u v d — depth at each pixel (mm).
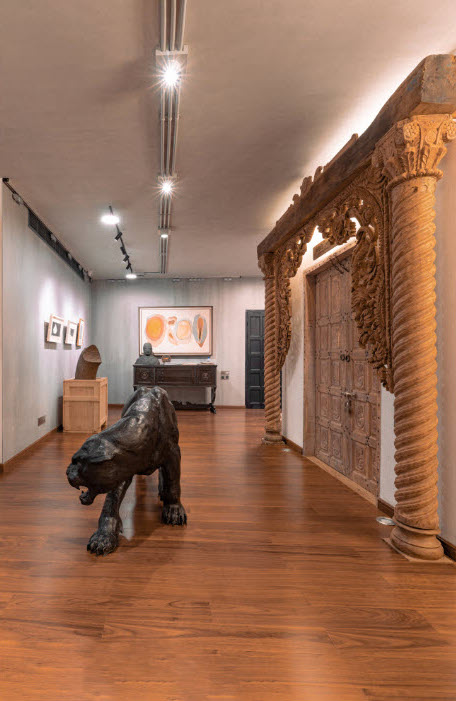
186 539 2320
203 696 1206
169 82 2359
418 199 2049
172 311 8633
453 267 2115
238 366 8625
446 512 2162
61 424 5941
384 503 2766
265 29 2049
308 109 2740
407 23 2023
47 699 1191
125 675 1286
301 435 4547
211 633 1494
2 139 3068
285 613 1625
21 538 2311
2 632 1489
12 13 1927
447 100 1849
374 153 2213
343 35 2098
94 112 2725
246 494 3135
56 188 3980
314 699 1200
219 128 2959
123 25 2006
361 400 3367
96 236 5617
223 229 5289
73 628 1514
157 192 4098
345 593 1777
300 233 3789
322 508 2846
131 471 2150
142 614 1604
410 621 1583
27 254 4414
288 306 4602
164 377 7828
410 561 2076
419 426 2096
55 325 5445
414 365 2082
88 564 2012
